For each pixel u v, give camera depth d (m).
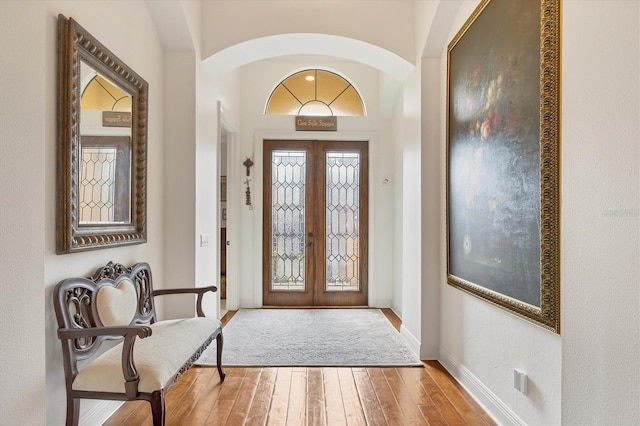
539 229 1.80
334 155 5.30
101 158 2.23
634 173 1.12
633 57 1.13
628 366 1.13
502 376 2.21
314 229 5.27
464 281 2.67
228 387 2.71
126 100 2.53
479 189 2.44
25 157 1.28
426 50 3.19
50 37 1.84
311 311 4.98
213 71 3.69
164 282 3.19
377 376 2.91
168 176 3.20
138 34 2.74
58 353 1.89
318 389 2.69
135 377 1.78
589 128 1.31
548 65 1.71
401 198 4.76
